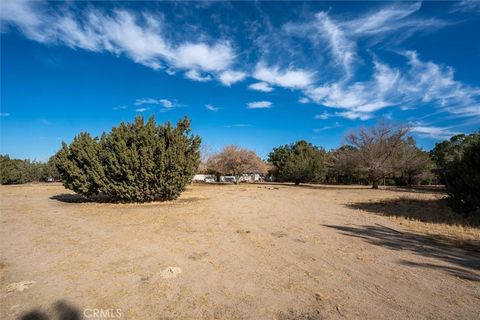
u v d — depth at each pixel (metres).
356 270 5.21
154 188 15.27
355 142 33.59
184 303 3.88
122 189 14.62
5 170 47.59
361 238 7.68
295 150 53.22
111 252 6.13
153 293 4.17
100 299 3.98
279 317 3.54
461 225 9.64
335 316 3.57
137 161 14.38
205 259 5.71
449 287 4.50
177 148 15.40
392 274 5.03
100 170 14.74
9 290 4.25
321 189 31.25
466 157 11.78
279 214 11.73
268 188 32.47
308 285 4.51
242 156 49.88
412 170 37.31
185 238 7.39
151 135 14.95
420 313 3.67
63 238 7.43
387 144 32.62
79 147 15.66
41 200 17.73
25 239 7.36
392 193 24.55
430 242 7.43
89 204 15.08
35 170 55.03
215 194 22.11
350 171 36.50
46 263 5.45
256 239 7.36
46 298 4.00
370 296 4.14
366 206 15.05
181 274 4.91
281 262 5.59
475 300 4.05
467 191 11.21
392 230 8.88
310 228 8.90
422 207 14.41
